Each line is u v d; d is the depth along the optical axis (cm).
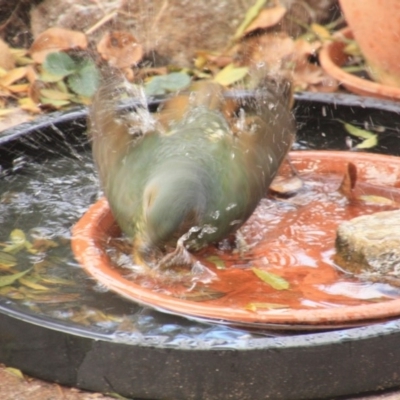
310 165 898
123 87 818
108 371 584
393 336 577
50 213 823
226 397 576
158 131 690
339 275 714
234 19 1252
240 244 757
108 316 638
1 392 593
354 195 852
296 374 572
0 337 613
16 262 730
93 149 721
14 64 1223
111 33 1223
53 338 591
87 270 698
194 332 618
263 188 702
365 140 975
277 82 757
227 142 684
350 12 1130
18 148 910
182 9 1246
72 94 1171
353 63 1266
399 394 589
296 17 1298
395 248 707
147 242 646
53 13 1276
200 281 699
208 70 1241
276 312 623
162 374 575
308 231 790
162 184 633
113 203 683
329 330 618
